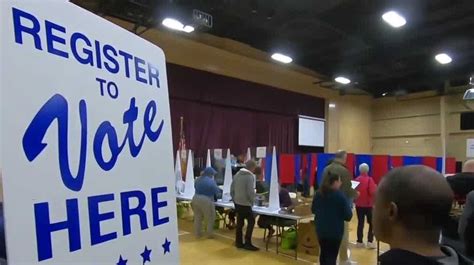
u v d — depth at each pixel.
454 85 11.08
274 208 4.70
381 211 0.77
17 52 0.48
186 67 8.43
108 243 0.60
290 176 7.33
